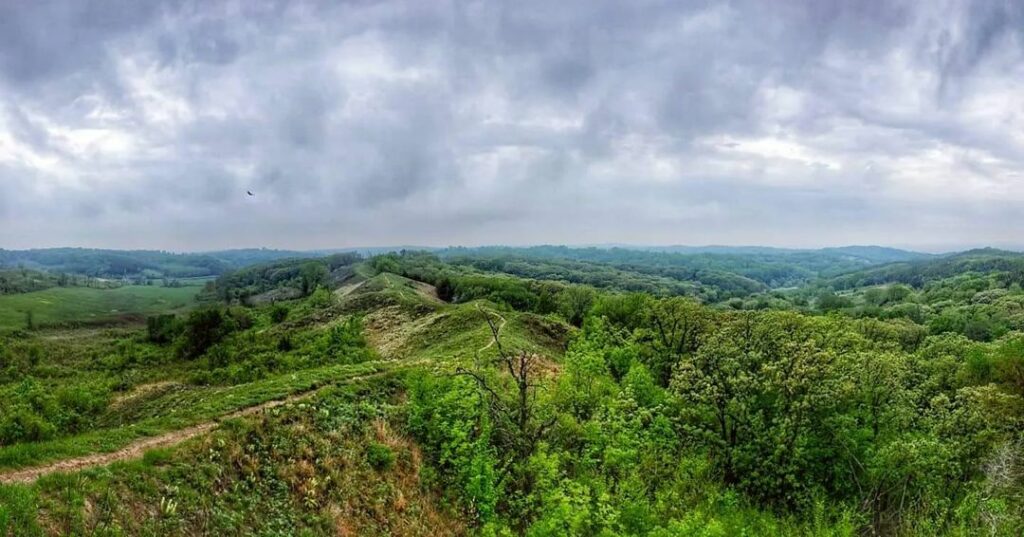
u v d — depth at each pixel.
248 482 21.44
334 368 35.62
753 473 26.59
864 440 27.16
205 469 20.44
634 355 42.62
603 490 23.81
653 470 26.73
